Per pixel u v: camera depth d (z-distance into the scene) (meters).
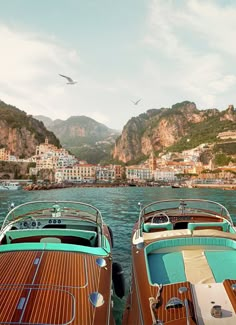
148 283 7.41
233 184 169.75
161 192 105.50
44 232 10.32
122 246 17.23
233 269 8.36
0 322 5.75
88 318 6.11
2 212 36.28
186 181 192.12
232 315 6.01
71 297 6.58
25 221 12.18
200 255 9.09
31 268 7.49
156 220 13.63
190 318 5.89
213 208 23.34
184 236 9.63
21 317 5.89
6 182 157.38
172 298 6.46
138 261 8.82
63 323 5.87
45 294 6.57
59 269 7.55
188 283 6.94
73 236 10.36
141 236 10.30
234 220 29.38
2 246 8.58
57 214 13.00
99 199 65.00
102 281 7.47
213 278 7.96
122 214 32.56
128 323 8.01
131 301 8.55
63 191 112.94
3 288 6.69
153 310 6.38
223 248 9.42
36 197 77.12
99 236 10.24
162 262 8.83
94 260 8.31
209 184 174.62
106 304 6.73
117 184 177.25
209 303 6.36
